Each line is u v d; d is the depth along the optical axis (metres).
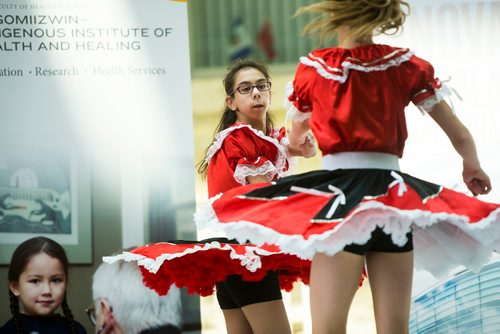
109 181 9.99
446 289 9.54
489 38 10.16
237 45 10.66
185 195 10.05
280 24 10.68
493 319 9.38
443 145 10.03
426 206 5.63
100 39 10.09
